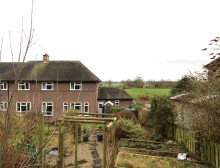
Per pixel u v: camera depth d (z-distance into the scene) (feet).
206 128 43.57
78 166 42.27
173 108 69.00
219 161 37.99
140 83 227.81
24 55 8.43
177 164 41.78
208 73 41.27
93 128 79.56
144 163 41.70
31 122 12.98
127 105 115.24
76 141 35.68
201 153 45.62
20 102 92.79
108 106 108.78
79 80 97.76
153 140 64.80
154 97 72.18
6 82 95.30
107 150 34.35
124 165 39.52
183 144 57.36
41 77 97.40
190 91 48.34
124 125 63.36
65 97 98.32
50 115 94.22
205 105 41.65
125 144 56.95
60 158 26.40
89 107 99.04
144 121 81.05
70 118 33.12
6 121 7.98
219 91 38.86
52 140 40.70
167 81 225.35
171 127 68.23
